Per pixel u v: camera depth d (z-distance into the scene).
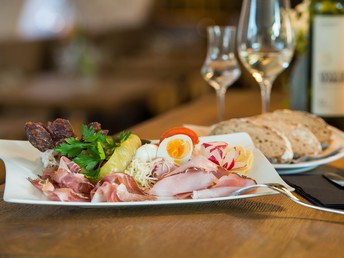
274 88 2.52
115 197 0.81
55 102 3.58
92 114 4.33
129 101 3.64
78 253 0.71
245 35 1.33
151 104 4.47
